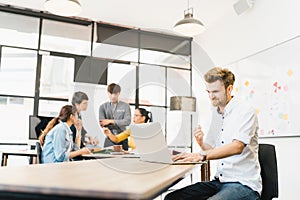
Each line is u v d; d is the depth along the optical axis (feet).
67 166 4.03
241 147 4.73
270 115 10.24
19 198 2.14
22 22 13.52
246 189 4.83
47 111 13.50
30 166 3.99
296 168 9.02
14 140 12.82
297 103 9.10
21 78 13.28
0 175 2.86
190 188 5.46
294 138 9.16
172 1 12.51
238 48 12.50
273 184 5.48
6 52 13.14
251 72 11.48
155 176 3.05
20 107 13.12
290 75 9.47
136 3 12.73
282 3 10.15
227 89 5.62
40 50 13.67
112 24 15.10
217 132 5.74
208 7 12.98
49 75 13.73
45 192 2.08
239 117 5.15
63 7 9.48
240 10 11.84
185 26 10.68
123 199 1.94
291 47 9.53
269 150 5.71
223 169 5.34
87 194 2.00
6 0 12.53
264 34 10.95
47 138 7.55
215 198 4.55
